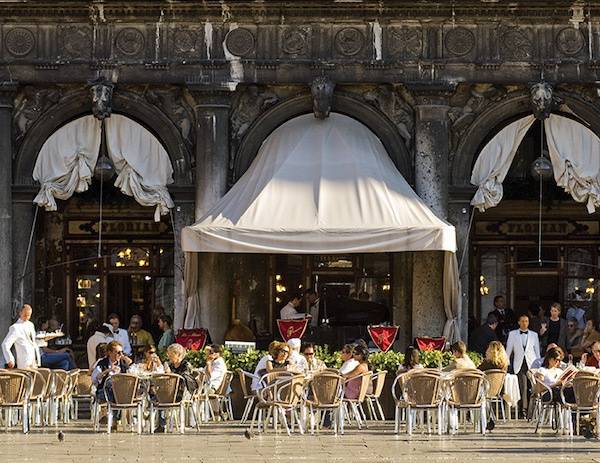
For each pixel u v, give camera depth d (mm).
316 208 29750
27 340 27844
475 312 37125
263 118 31891
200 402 27578
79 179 32000
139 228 37344
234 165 31938
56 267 36906
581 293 37125
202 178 31766
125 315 37250
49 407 27438
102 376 26016
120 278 37469
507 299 37125
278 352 26562
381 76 31656
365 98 31953
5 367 29922
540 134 33344
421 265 31609
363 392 26641
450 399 25531
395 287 33125
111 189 35094
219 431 25969
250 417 28734
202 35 31781
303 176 30500
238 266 34031
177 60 31703
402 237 29188
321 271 34562
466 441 24031
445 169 31781
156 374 25438
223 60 31703
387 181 30594
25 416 25594
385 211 29734
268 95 32000
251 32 31812
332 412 26812
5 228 31797
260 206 29906
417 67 31641
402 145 31891
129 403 25469
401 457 21453
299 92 31984
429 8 31516
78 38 31859
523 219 37156
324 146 31141
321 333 32875
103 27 31844
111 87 31719
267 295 34406
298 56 31750
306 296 33688
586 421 25438
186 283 31500
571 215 37062
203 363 28812
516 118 32156
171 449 22688
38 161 32031
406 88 31766
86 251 37219
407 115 31984
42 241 36156
